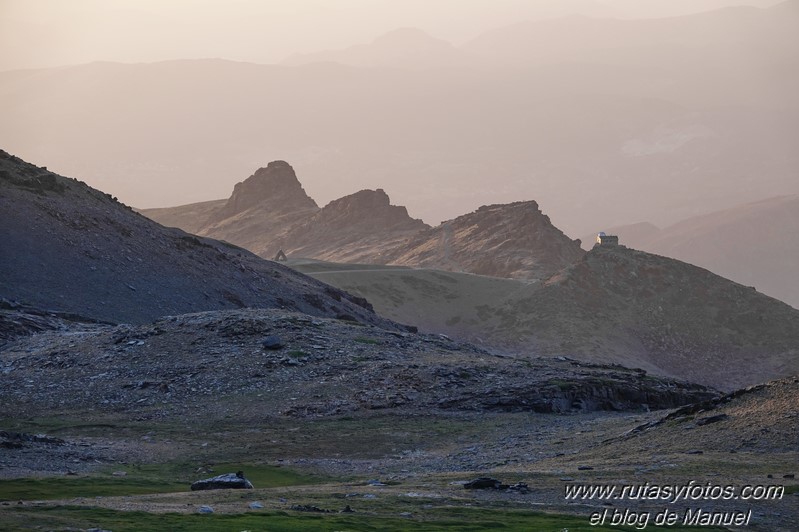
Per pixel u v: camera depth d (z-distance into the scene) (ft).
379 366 499.51
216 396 463.83
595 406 471.62
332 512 200.03
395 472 304.91
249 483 253.65
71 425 410.52
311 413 433.48
